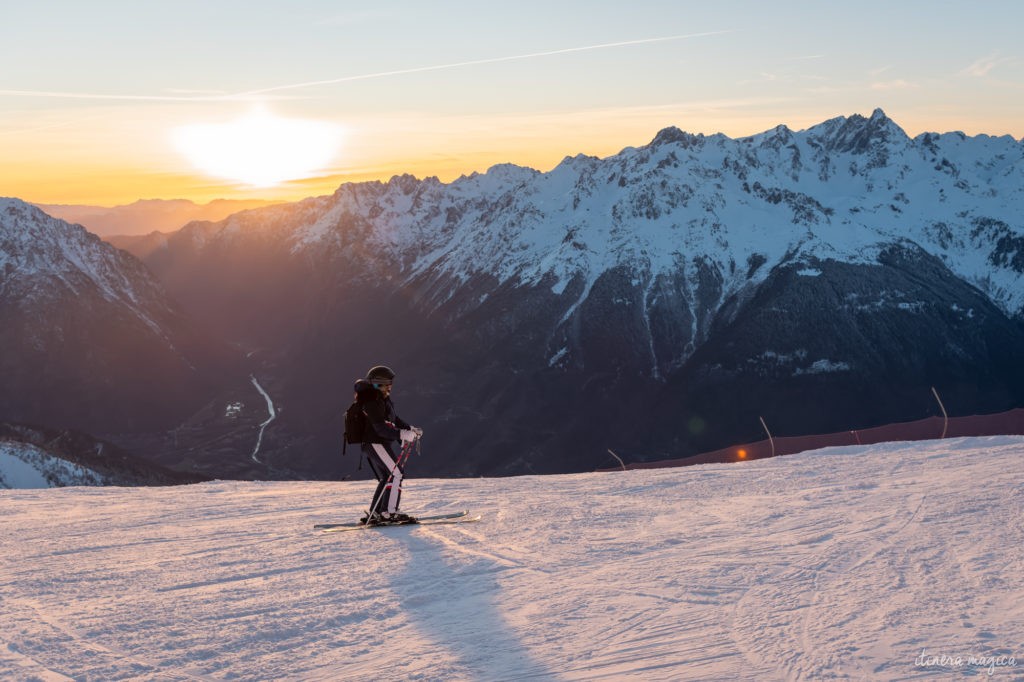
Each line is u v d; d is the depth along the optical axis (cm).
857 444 1741
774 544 757
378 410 977
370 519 977
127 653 518
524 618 571
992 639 459
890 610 529
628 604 589
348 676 473
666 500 1098
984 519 786
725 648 485
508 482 1459
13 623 588
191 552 844
